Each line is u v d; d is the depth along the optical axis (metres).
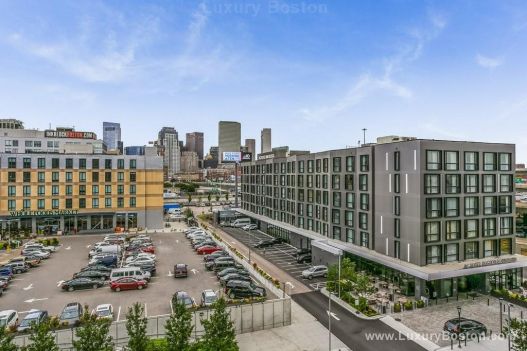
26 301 42.28
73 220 90.62
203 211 134.88
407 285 45.22
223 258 55.62
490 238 49.44
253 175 103.56
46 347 22.45
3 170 85.19
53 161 88.69
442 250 46.06
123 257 63.84
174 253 67.88
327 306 42.34
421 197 45.03
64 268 57.06
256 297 41.50
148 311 39.03
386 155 51.31
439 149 46.31
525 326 28.62
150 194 97.06
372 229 54.16
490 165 50.19
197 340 28.61
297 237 74.56
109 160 93.06
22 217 86.50
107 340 24.53
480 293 46.19
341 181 61.66
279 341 33.91
